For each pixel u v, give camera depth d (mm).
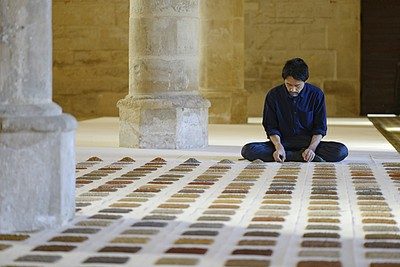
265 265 5602
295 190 8953
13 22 6793
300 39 23219
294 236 6555
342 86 23234
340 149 11406
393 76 23141
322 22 23156
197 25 13883
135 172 10430
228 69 19500
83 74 23109
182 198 8375
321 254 5918
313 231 6746
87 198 8359
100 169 10719
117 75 23000
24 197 6758
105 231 6742
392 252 5965
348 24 23141
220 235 6586
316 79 23281
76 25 23047
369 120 21000
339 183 9469
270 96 11328
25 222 6762
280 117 11320
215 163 11398
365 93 23297
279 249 6098
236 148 13641
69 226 6961
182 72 13648
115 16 22922
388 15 23078
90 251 6031
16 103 6809
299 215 7469
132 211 7648
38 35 6895
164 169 10742
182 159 11898
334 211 7660
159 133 13516
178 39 13586
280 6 23156
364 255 5902
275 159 11234
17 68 6809
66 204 7055
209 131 17125
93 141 14766
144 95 13648
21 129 6707
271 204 8055
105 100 23062
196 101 13695
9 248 6145
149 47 13578
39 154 6801
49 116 6867
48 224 6840
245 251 5992
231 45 19453
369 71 23250
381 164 11281
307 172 10406
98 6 22953
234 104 19484
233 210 7711
